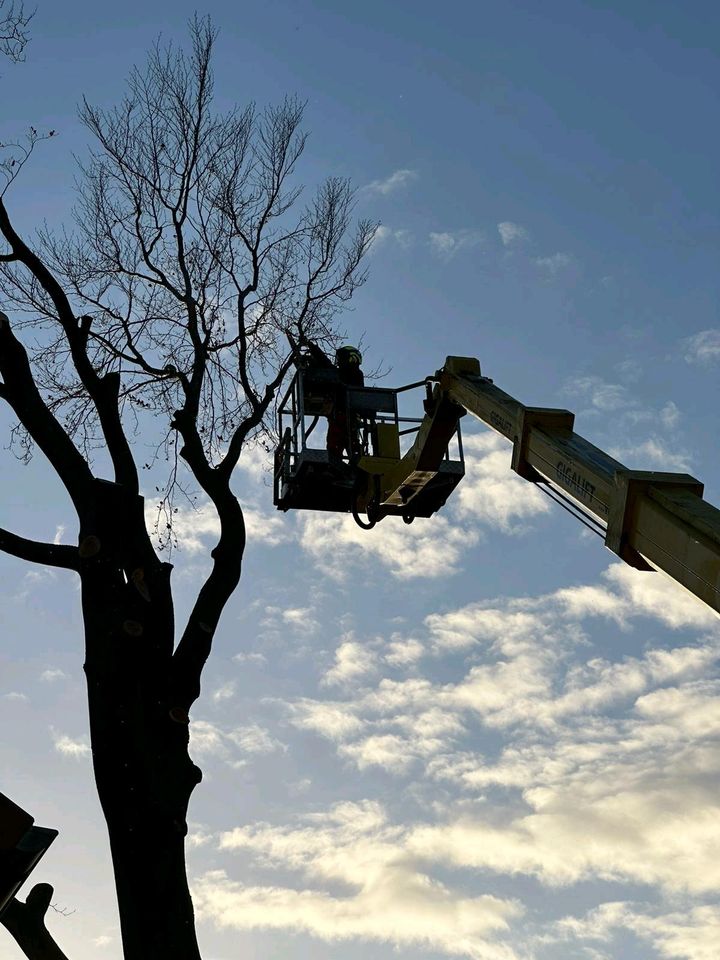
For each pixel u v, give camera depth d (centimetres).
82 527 1240
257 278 1689
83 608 1241
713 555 1010
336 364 1741
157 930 1137
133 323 1641
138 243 1652
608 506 1169
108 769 1176
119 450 1334
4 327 1304
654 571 1116
